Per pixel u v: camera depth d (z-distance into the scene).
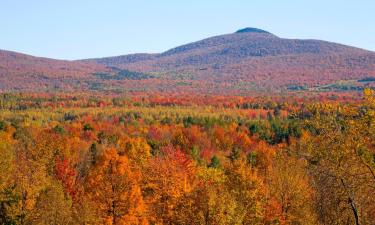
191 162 59.50
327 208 27.81
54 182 41.66
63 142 74.56
